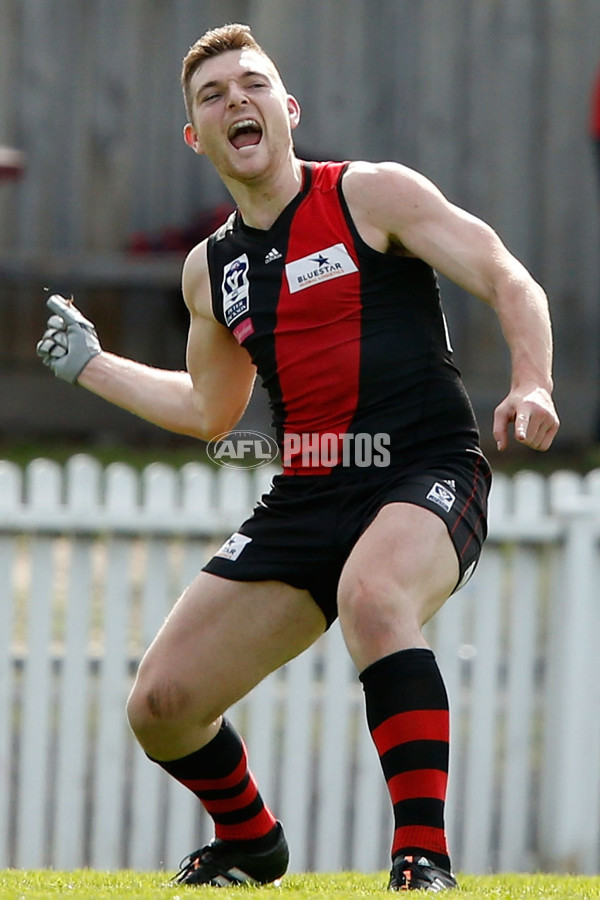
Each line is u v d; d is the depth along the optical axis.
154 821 19.69
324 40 37.41
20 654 19.94
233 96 12.33
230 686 12.97
